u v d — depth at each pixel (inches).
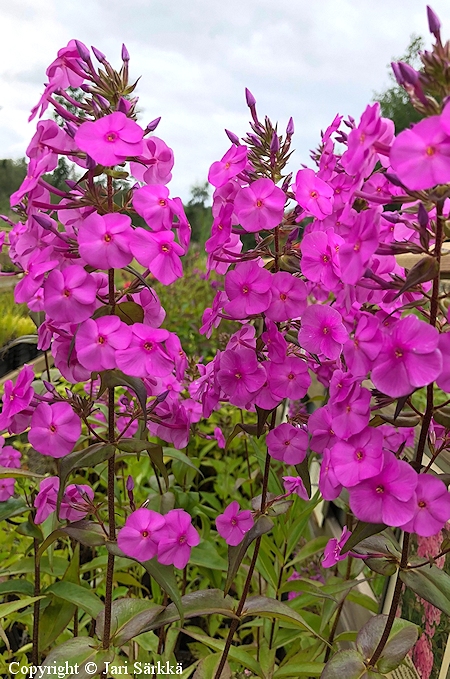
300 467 11.4
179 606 11.1
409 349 7.9
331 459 8.9
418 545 14.4
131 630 12.0
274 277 10.3
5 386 11.8
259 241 11.5
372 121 8.1
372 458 8.5
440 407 9.2
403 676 13.8
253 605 12.6
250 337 11.3
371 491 8.6
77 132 9.3
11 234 12.7
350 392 8.8
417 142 7.3
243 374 10.8
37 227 10.4
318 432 10.5
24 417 12.0
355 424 8.7
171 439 13.0
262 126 11.3
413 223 9.1
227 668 13.4
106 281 11.8
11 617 16.4
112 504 11.5
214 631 19.9
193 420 16.2
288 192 11.1
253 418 34.2
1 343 28.5
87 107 10.5
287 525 17.7
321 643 16.0
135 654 18.0
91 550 23.2
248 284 10.4
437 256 8.6
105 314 10.7
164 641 17.0
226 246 12.1
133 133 9.3
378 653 10.4
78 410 11.5
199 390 12.8
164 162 10.8
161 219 9.7
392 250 8.8
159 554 11.2
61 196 10.4
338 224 10.3
